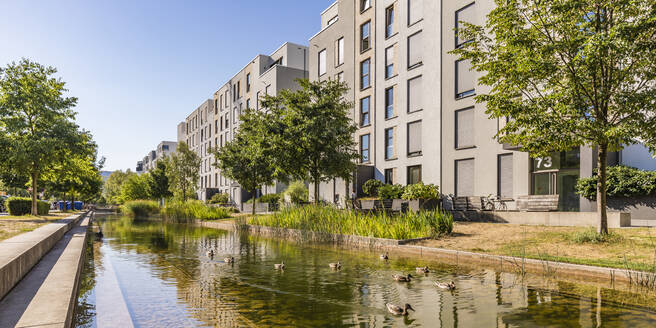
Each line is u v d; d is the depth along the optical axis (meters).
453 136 20.91
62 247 9.69
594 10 9.42
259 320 4.82
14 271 5.25
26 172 21.98
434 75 22.12
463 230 13.25
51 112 22.30
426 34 22.77
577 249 9.22
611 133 8.38
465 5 20.48
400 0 24.81
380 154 26.06
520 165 17.66
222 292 6.31
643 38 8.70
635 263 7.51
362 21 28.12
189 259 10.06
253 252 11.44
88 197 61.94
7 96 21.23
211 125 56.94
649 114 9.62
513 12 9.95
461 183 20.66
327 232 14.39
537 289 6.37
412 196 17.95
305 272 8.07
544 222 13.45
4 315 3.84
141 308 5.37
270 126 18.30
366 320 4.79
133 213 40.56
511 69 9.83
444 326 4.52
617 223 11.68
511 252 9.41
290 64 39.00
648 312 5.00
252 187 25.95
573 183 15.75
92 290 6.40
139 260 9.94
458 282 6.98
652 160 13.65
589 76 9.23
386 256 9.87
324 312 5.14
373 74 26.83
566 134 9.23
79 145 23.06
